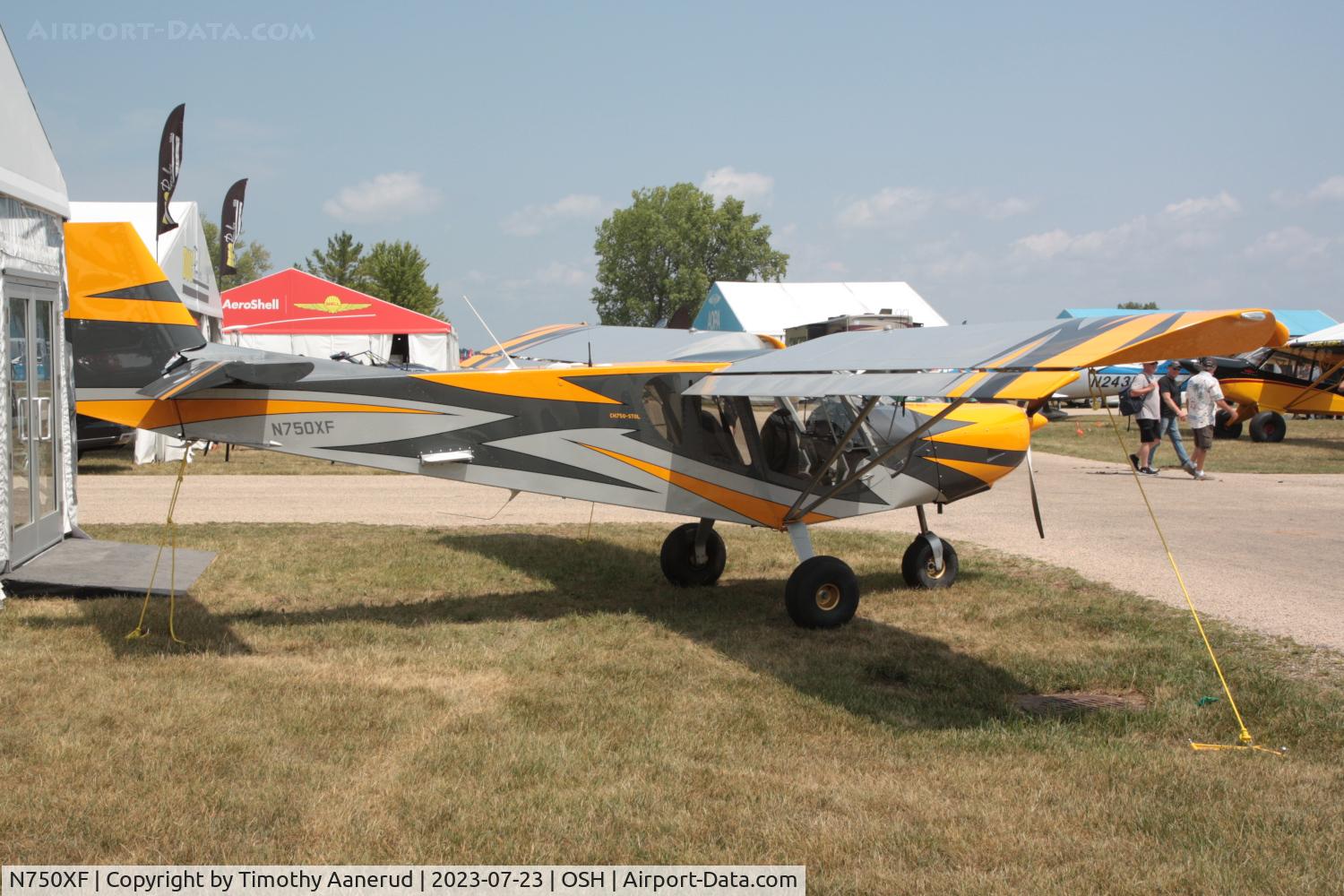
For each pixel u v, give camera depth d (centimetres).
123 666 555
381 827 372
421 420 646
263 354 686
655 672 578
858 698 535
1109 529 1105
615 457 693
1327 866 354
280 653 598
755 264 8931
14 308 718
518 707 509
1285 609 732
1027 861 356
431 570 850
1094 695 562
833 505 758
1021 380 452
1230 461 1806
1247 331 432
